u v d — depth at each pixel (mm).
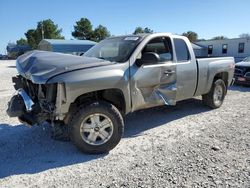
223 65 7094
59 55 4867
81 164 4164
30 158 4379
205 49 37062
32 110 4363
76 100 4438
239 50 33219
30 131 5559
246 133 5387
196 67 6164
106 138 4496
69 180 3703
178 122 6168
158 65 5250
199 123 6086
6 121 6238
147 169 3943
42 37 75875
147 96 5164
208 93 7062
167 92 5496
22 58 5234
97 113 4383
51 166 4109
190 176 3717
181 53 5887
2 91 10648
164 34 5609
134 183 3578
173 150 4594
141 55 5082
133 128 5789
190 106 7535
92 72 4363
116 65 4672
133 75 4848
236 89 11117
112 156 4422
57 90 4090
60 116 4254
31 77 4234
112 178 3725
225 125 5926
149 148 4703
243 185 3484
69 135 4418
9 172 3934
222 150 4559
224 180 3605
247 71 11602
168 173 3811
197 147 4699
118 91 4719
